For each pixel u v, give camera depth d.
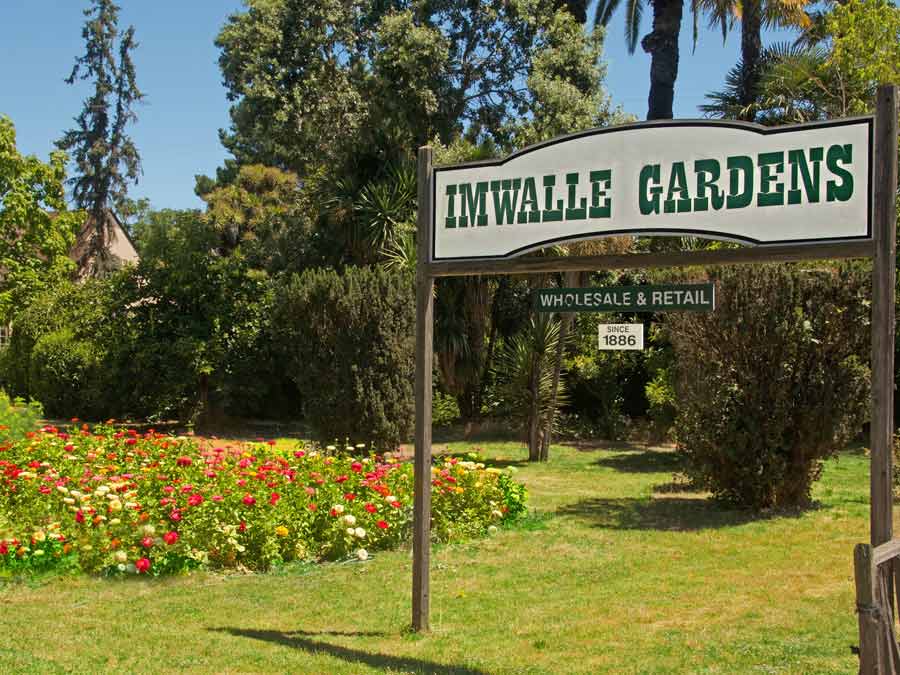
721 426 9.82
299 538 7.24
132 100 45.09
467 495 8.61
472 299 18.55
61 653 4.84
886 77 16.78
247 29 23.36
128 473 8.82
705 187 4.50
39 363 20.45
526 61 23.97
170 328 18.95
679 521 9.22
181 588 6.38
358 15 24.62
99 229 42.38
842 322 9.53
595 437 19.42
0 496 7.32
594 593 6.29
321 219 21.78
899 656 3.42
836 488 11.63
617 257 4.73
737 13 25.41
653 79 24.98
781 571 6.91
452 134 22.84
